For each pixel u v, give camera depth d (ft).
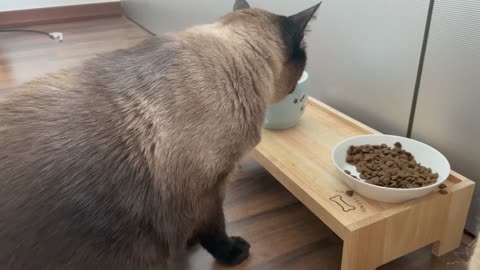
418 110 3.70
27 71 6.70
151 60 2.69
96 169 2.44
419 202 3.02
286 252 3.43
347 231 2.86
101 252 2.55
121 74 2.65
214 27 3.12
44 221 2.38
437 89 3.48
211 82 2.69
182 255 3.43
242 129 2.82
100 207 2.47
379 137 3.57
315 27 4.49
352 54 4.18
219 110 2.68
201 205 2.89
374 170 3.30
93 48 7.57
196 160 2.64
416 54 3.56
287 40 3.21
